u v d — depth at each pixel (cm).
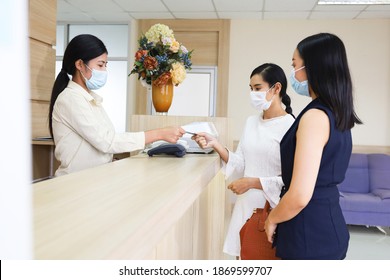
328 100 100
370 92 498
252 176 177
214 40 519
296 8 456
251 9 465
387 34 494
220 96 516
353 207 380
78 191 74
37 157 265
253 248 138
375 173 424
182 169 113
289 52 508
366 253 326
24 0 22
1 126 21
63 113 150
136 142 147
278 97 182
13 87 22
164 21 520
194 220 147
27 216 23
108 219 53
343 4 439
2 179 21
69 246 41
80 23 537
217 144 167
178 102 528
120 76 541
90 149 153
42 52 269
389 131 497
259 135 179
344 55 103
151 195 71
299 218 101
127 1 446
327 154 98
